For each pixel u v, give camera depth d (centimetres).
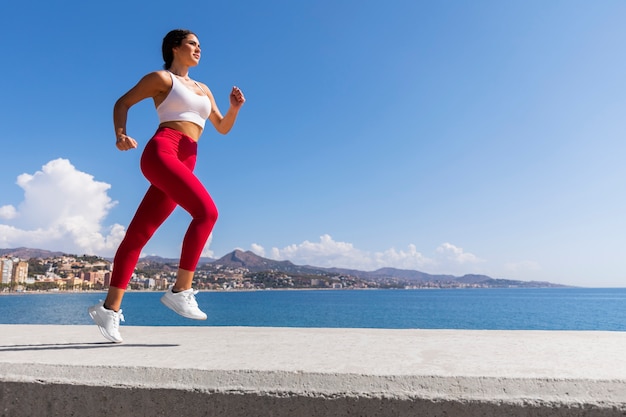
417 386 160
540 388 156
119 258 284
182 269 287
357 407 159
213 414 166
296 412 162
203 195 284
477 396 155
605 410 148
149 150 285
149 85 293
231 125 350
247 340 276
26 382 181
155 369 178
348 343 257
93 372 181
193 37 321
